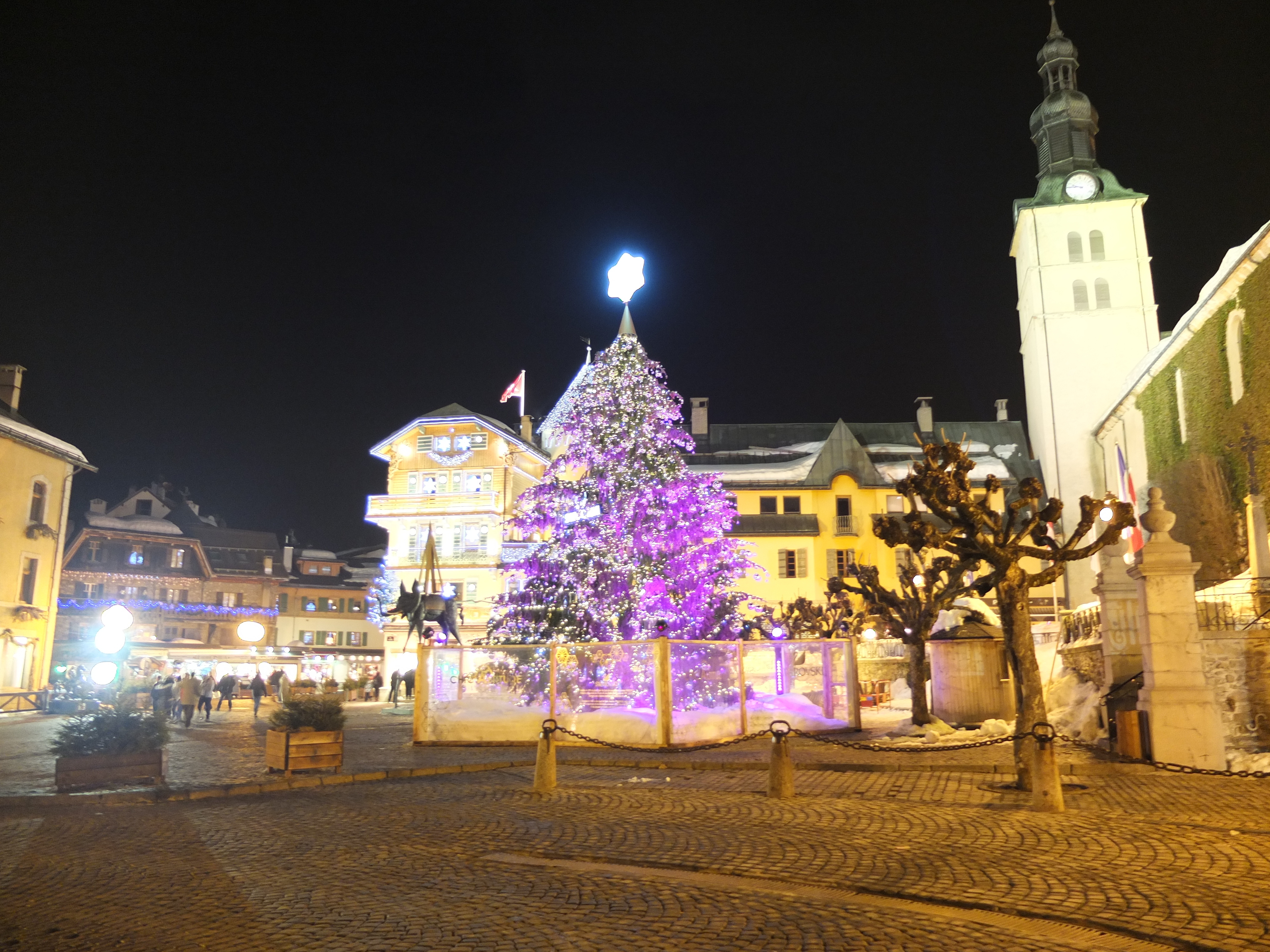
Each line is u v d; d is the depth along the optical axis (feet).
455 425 195.21
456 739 65.92
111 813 39.91
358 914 23.31
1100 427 174.91
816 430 215.72
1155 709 50.31
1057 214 202.49
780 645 71.51
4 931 22.40
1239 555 107.14
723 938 20.88
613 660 63.67
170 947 21.08
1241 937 20.01
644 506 96.89
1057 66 214.07
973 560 47.60
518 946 20.59
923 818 34.81
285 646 236.22
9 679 139.03
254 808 40.68
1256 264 101.55
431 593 102.73
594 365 103.60
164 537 227.81
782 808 37.93
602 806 39.17
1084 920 21.68
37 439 145.69
